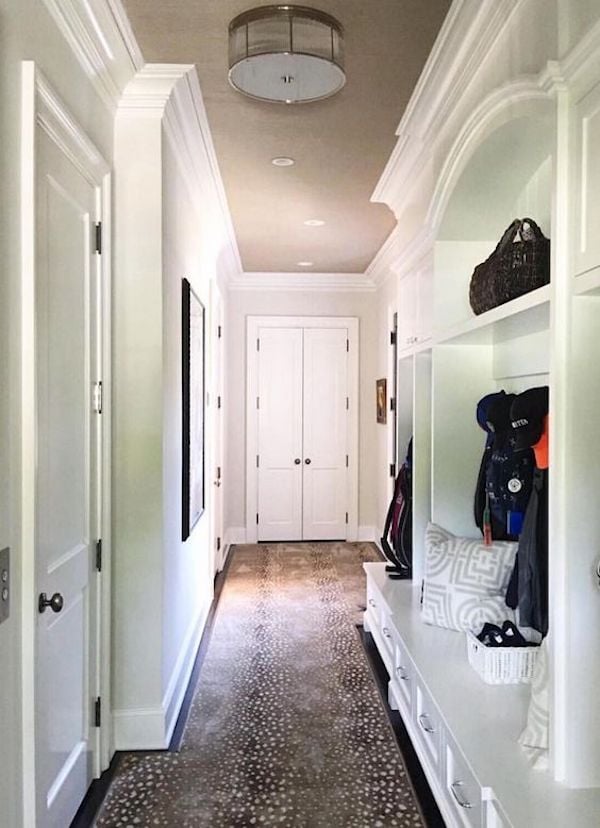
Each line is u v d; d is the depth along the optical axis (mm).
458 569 2699
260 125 3023
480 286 2488
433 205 2848
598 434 1638
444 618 2699
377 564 3973
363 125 3023
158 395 2619
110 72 2359
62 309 1987
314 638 3936
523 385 2707
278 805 2260
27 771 1682
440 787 2123
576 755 1628
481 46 2166
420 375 3391
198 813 2211
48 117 1799
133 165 2604
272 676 3381
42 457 1797
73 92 2072
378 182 3805
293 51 2150
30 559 1676
